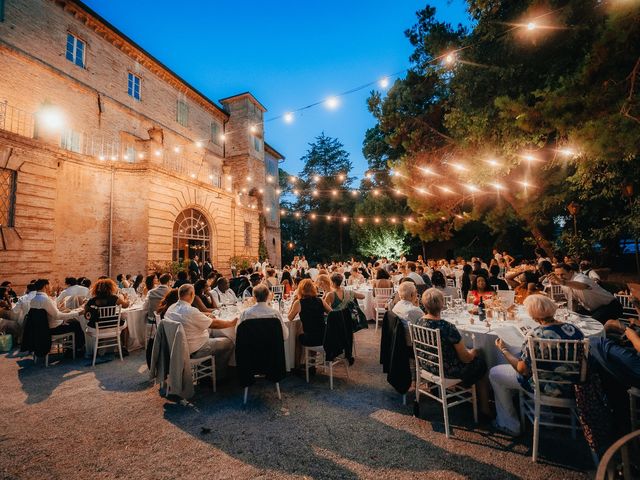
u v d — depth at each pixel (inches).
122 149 653.9
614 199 426.0
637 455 103.3
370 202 1023.0
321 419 144.1
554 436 126.3
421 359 142.9
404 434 130.6
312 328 189.2
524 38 300.7
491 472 106.6
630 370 102.1
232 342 197.9
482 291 229.5
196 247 623.2
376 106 642.2
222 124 1002.1
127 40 659.4
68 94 559.8
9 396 174.7
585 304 213.2
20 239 401.4
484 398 140.1
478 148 399.9
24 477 108.9
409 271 331.0
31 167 415.5
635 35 186.4
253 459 116.6
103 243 499.8
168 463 115.5
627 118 179.5
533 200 428.5
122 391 180.4
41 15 522.3
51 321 234.7
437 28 513.7
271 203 1177.4
